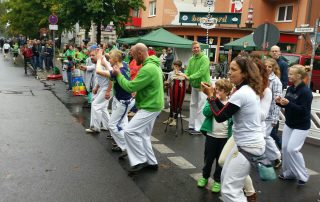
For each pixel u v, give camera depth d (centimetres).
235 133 360
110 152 658
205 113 500
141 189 501
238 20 2544
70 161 596
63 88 1534
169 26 2723
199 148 732
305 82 545
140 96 558
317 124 912
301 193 531
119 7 1989
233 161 357
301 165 559
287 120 559
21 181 501
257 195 514
